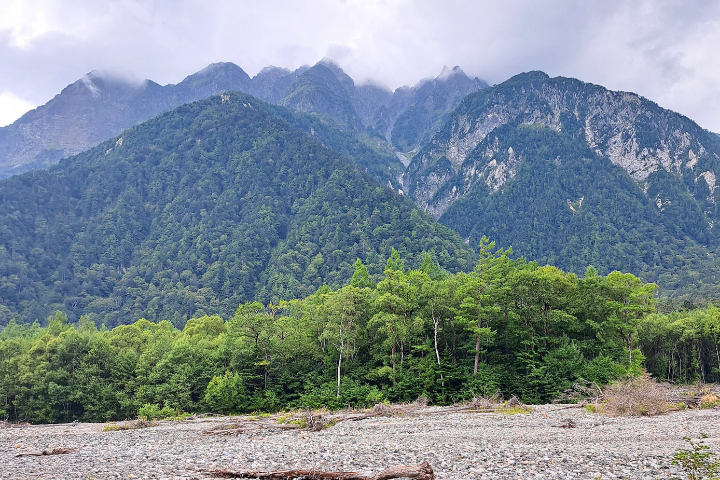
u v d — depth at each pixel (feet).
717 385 264.52
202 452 90.43
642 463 71.00
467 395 209.56
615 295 252.42
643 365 287.69
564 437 102.06
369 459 77.71
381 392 217.77
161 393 236.84
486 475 65.16
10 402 263.70
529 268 293.64
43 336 314.76
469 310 240.53
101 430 161.07
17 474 69.62
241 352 241.55
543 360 227.81
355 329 252.01
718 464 69.46
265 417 183.11
